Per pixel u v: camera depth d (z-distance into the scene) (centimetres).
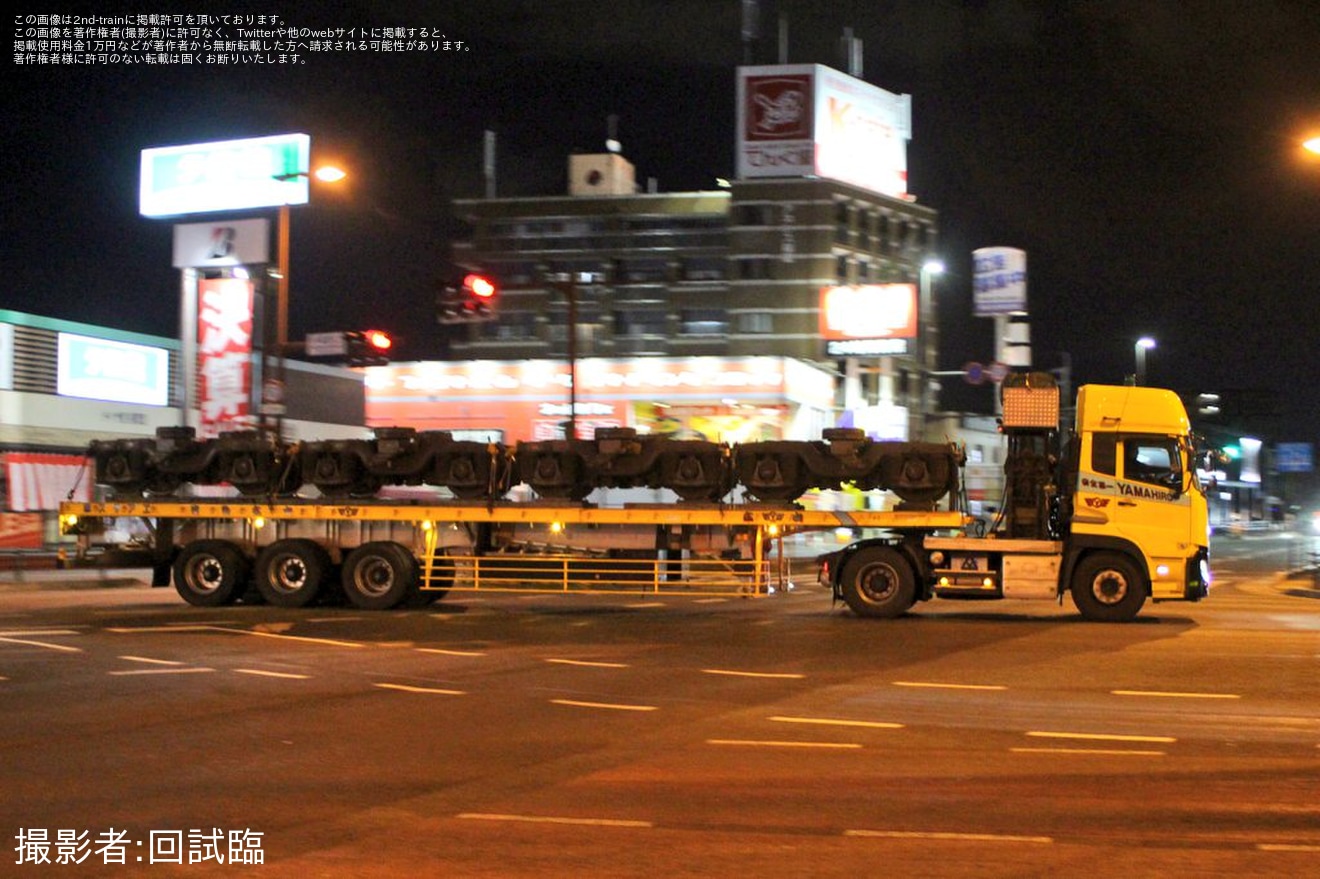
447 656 1563
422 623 1995
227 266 4469
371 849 696
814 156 7488
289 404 5191
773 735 1035
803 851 689
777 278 7525
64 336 4159
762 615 2167
